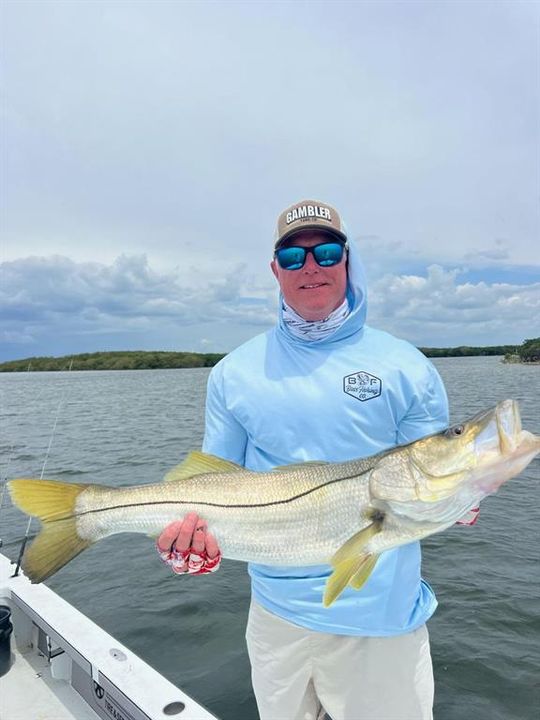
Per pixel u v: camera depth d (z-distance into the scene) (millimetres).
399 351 2938
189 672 5137
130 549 8125
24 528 9195
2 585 4410
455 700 4645
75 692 3762
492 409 2600
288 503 2822
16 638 4258
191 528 2824
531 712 4473
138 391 43469
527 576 6789
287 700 2898
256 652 3012
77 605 6469
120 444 17016
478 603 6137
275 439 2926
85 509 3066
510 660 5098
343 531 2734
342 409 2818
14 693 3764
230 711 4598
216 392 3178
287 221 2963
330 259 2855
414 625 2754
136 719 3080
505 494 10453
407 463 2645
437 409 2920
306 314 2957
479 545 7852
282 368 2979
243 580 6973
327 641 2779
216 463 3020
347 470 2752
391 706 2713
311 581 2797
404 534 2652
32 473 13008
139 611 6258
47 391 44812
